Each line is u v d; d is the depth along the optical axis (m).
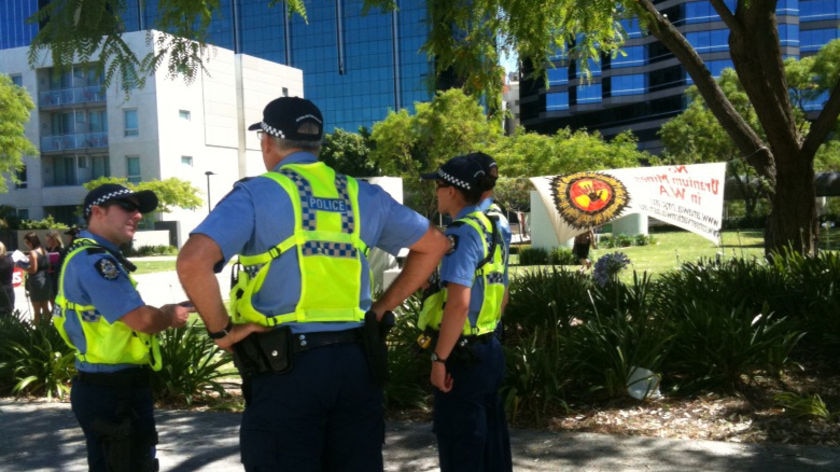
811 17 70.19
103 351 3.44
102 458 3.54
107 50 5.68
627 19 8.57
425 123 36.88
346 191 2.68
